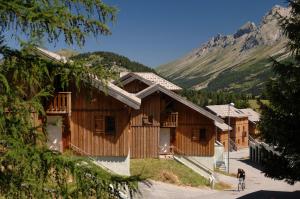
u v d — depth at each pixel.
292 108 17.88
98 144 26.23
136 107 25.50
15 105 7.47
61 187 7.40
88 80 8.13
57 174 7.42
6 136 7.14
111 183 7.50
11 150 7.09
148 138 34.88
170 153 37.78
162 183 30.11
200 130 38.16
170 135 37.97
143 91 34.28
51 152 7.43
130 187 7.57
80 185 7.34
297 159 18.28
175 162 36.22
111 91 25.12
